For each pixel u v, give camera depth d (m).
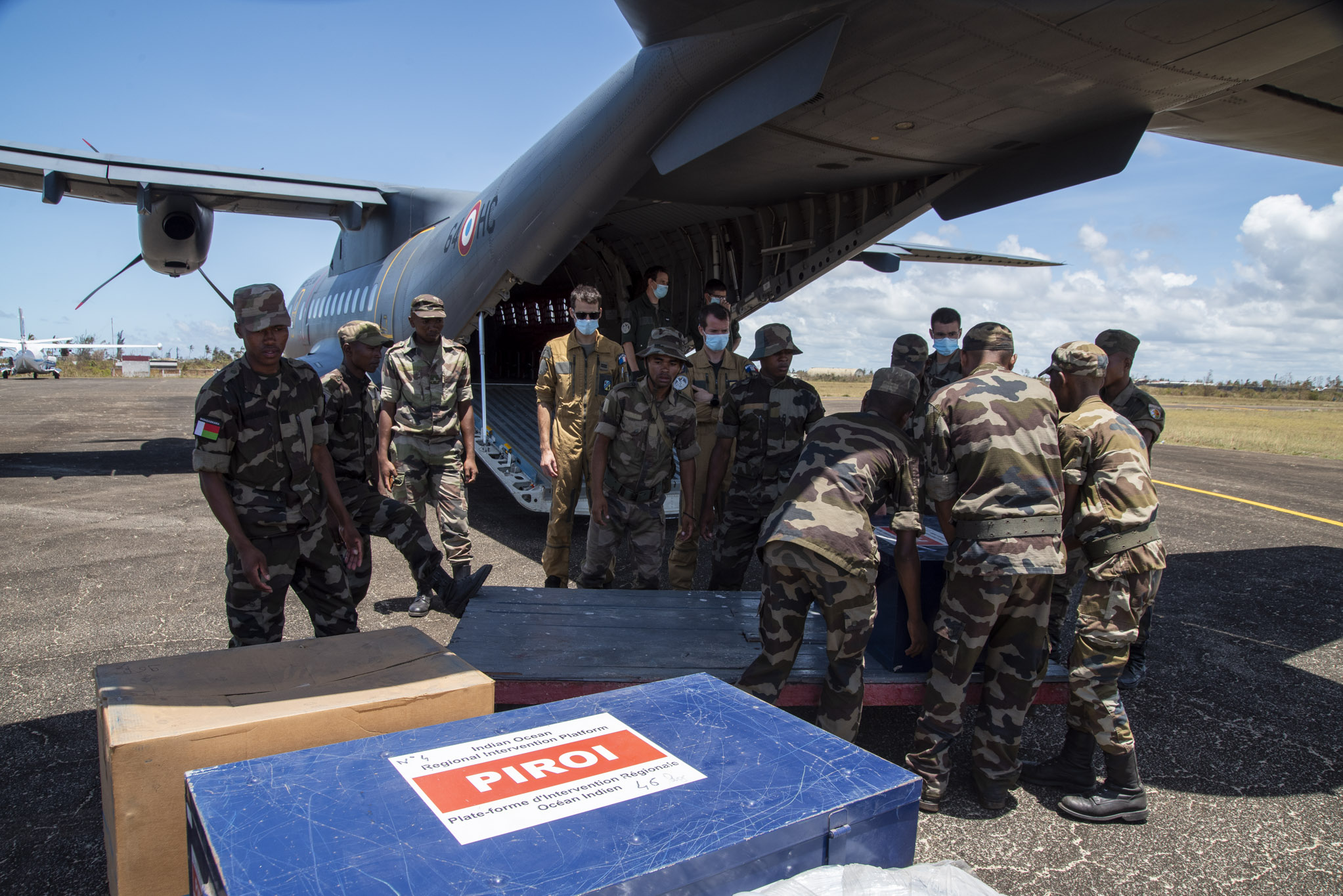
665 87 4.71
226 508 2.69
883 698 3.08
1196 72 3.63
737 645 3.36
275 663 2.00
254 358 2.73
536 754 1.28
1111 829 2.65
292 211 10.35
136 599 4.80
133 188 9.53
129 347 70.94
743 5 3.74
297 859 0.98
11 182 9.34
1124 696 3.79
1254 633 4.71
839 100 4.29
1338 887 2.34
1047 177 4.96
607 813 1.11
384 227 10.12
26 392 27.56
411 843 1.02
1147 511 2.65
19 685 3.54
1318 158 5.02
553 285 11.77
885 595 3.23
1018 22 3.26
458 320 7.38
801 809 1.14
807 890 1.07
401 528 3.81
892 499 2.86
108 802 1.70
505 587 4.12
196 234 9.58
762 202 7.02
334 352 8.99
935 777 2.73
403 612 4.70
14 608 4.61
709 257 8.38
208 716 1.67
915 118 4.48
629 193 6.70
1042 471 2.59
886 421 2.88
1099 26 3.22
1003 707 2.68
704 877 1.03
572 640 3.38
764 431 4.04
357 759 1.25
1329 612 5.14
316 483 2.95
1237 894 2.31
